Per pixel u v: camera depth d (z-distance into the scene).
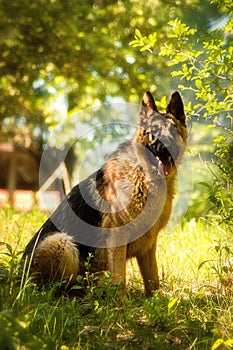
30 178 29.64
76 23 17.89
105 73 18.95
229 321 5.76
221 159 8.63
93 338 5.29
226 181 7.71
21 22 17.84
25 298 5.65
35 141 26.66
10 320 4.41
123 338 5.43
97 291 6.18
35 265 6.91
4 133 24.61
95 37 17.95
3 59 18.84
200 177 12.27
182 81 16.52
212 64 7.96
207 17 14.70
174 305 6.21
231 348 5.12
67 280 7.03
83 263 7.13
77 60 18.73
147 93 7.37
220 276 6.98
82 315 6.14
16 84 19.67
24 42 18.38
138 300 7.00
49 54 18.75
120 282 6.60
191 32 7.69
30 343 4.42
